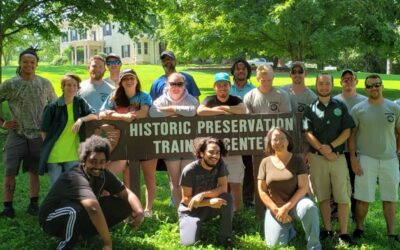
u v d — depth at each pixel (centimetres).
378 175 538
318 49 1571
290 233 518
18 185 740
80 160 457
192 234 490
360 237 543
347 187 527
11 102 579
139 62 4822
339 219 531
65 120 550
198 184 512
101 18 1330
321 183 533
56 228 445
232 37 1725
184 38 1895
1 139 1116
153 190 589
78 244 475
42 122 550
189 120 570
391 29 1609
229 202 504
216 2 1723
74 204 439
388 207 543
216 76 574
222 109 565
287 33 1559
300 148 562
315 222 480
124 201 478
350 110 595
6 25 1234
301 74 626
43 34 1388
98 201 466
